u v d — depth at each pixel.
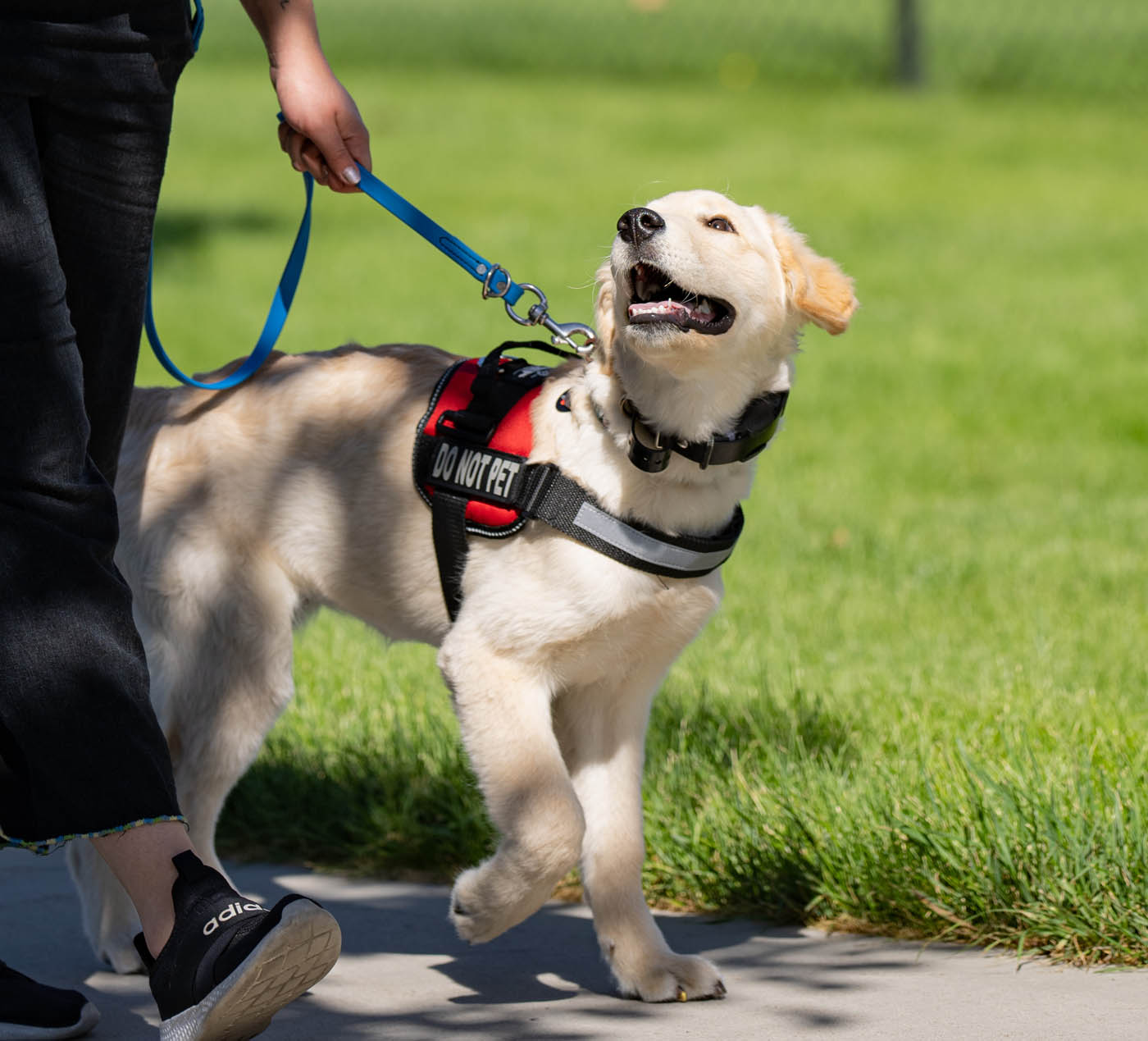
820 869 4.84
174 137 28.12
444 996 4.21
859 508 10.69
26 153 3.58
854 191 22.89
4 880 5.36
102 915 4.57
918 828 4.75
